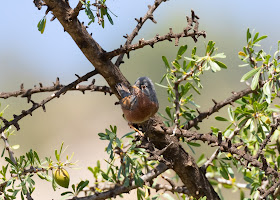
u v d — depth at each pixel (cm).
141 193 865
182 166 828
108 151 758
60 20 717
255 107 830
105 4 730
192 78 848
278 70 820
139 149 792
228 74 2355
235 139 992
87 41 738
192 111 915
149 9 822
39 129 2542
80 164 2188
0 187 795
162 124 808
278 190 843
